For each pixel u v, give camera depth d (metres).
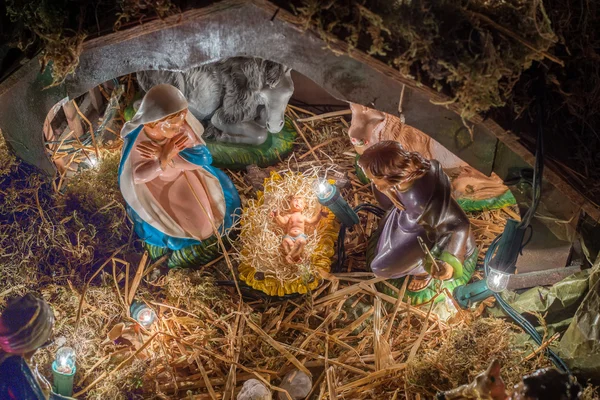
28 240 0.62
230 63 0.68
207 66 0.68
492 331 0.55
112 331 0.57
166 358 0.57
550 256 0.60
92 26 0.50
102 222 0.65
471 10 0.47
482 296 0.59
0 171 0.65
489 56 0.46
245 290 0.61
